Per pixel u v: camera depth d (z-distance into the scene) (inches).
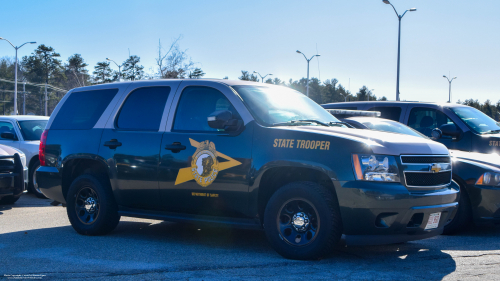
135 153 235.0
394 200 180.9
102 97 262.5
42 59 4084.6
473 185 260.1
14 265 192.9
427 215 188.2
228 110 211.5
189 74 1302.9
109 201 248.5
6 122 468.4
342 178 185.2
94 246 227.3
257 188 202.2
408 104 387.5
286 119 218.1
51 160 269.0
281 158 196.5
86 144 254.1
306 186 191.2
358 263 192.1
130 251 216.5
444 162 204.1
